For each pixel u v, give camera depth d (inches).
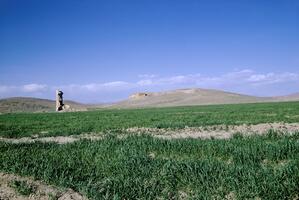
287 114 1995.6
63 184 486.3
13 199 451.2
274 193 437.4
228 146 676.1
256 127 1226.0
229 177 480.4
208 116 1977.1
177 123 1429.6
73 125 1628.9
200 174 500.7
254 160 590.6
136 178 506.9
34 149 766.5
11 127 1617.9
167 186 487.8
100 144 794.2
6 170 550.6
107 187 475.5
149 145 739.4
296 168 509.7
